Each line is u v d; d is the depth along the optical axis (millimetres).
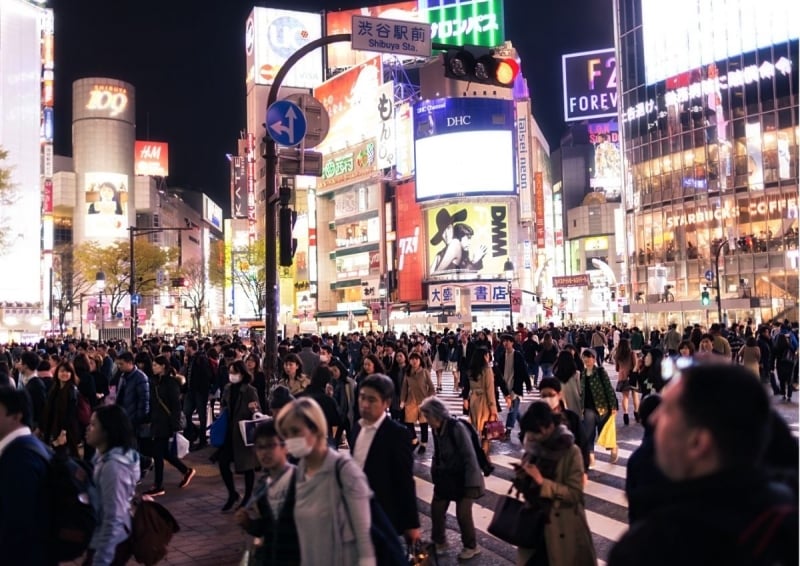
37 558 3881
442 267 67938
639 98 63219
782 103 52375
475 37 85938
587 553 4598
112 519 4574
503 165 67438
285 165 11422
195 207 199000
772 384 18938
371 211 80375
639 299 62094
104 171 121750
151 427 9938
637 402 16469
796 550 1646
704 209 56688
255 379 11086
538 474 4574
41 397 10094
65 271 88062
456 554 7082
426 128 69062
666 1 60406
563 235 123250
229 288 106875
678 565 1625
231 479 8977
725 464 1738
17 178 63844
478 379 12180
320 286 89062
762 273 52625
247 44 110000
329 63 107000
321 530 3541
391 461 4980
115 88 123812
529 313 66938
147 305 111938
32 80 66500
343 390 12094
